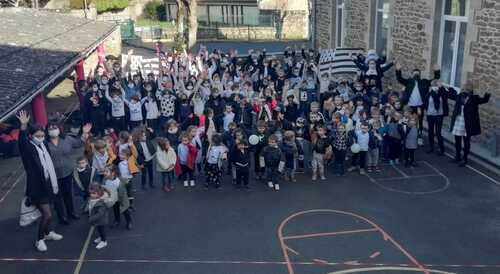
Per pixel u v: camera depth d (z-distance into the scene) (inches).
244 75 697.6
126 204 357.7
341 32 903.7
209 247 339.9
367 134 454.0
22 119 317.1
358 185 438.9
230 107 508.4
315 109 501.7
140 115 569.3
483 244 338.3
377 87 633.0
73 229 369.1
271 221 375.6
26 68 523.5
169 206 405.4
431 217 377.4
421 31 602.9
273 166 426.3
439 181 440.5
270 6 1704.0
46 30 826.8
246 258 325.1
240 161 425.4
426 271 308.0
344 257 324.8
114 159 404.8
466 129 453.1
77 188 383.2
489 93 456.8
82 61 769.6
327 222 372.5
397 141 470.3
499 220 370.3
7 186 454.6
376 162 464.4
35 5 1293.1
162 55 815.1
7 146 529.0
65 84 926.4
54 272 311.9
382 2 733.9
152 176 442.0
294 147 441.7
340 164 461.7
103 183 354.9
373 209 392.5
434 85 493.4
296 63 754.8
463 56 544.4
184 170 436.8
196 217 384.8
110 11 1729.8
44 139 352.2
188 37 1218.6
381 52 749.9
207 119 486.9
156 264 319.9
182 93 579.5
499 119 478.3
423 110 524.1
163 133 540.4
